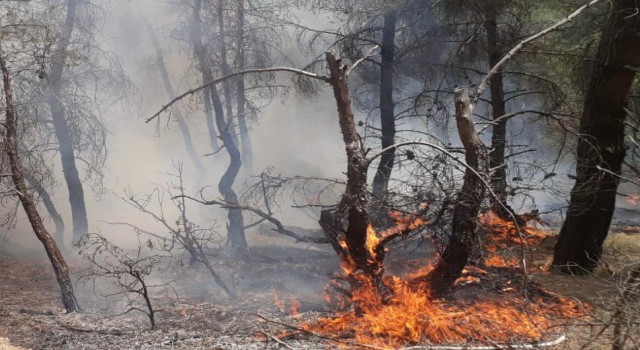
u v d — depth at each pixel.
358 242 8.32
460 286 8.47
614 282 8.07
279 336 7.41
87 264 14.20
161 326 8.48
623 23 11.49
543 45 15.16
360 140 8.58
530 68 15.51
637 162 13.45
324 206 8.90
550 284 10.23
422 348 6.84
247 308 9.52
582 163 11.79
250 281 11.85
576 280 10.63
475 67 16.19
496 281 8.91
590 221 11.72
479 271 9.10
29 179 14.20
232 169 14.87
